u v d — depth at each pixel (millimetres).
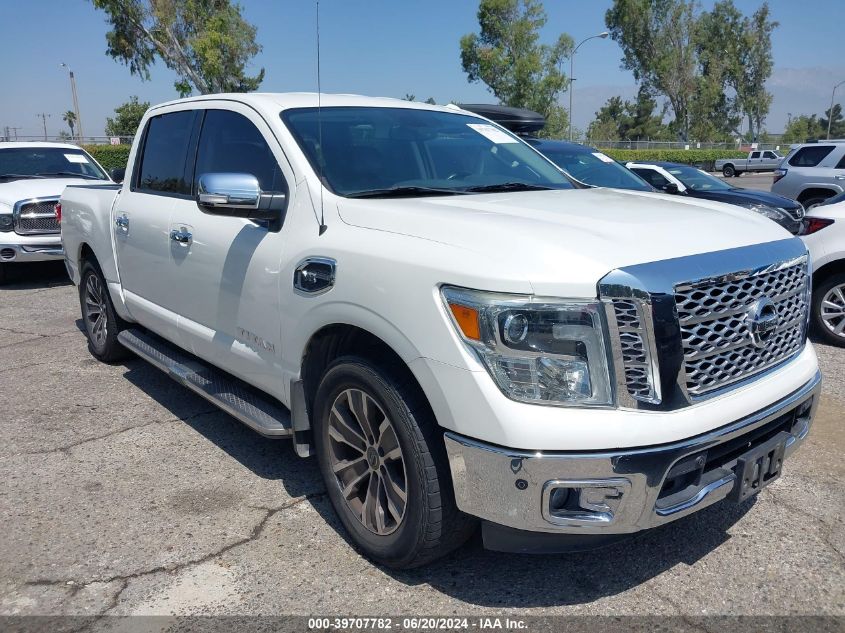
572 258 2469
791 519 3449
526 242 2551
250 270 3523
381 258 2795
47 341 6723
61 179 10258
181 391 5297
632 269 2438
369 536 3045
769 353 2885
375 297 2777
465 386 2484
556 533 2521
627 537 2676
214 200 3248
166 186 4559
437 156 3881
